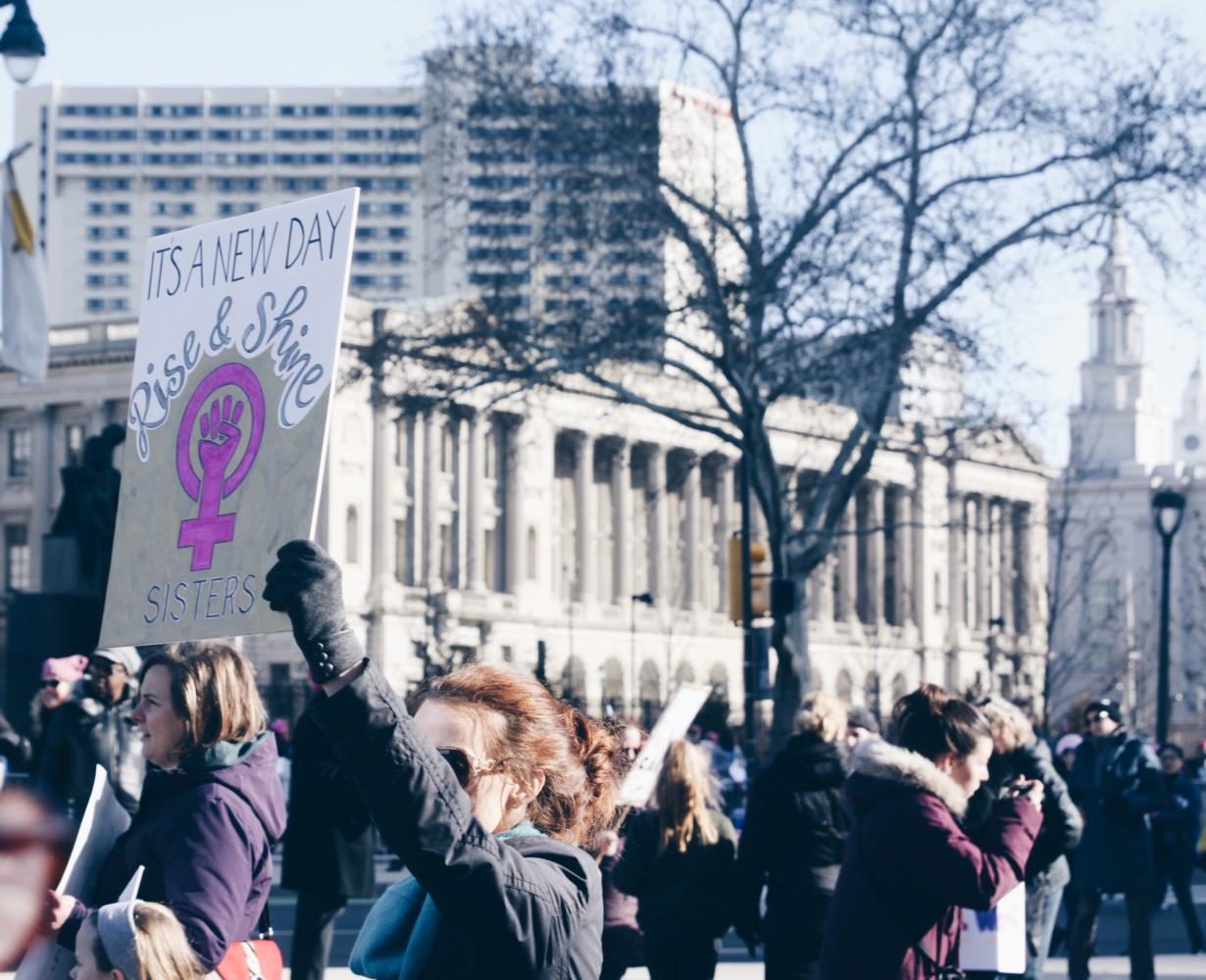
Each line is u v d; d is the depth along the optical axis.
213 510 9.03
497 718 7.98
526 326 63.47
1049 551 180.75
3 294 48.38
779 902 19.67
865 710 23.33
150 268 9.57
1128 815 28.72
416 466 163.62
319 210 8.85
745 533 50.94
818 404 72.69
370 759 6.98
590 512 180.00
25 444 174.88
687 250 64.56
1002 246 60.34
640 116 61.84
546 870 7.51
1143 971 28.89
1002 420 61.78
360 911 42.91
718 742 73.44
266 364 8.92
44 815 8.07
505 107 61.75
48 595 47.00
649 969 19.97
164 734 10.84
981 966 15.02
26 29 32.31
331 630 7.02
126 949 9.25
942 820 12.45
